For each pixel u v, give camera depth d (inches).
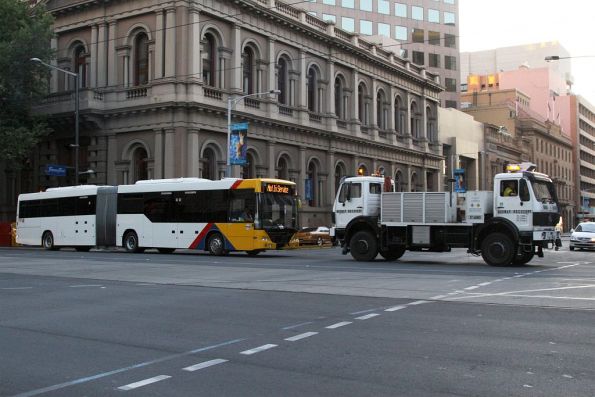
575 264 891.4
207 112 1464.1
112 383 249.8
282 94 1759.4
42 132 1505.9
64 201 1339.8
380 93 2249.0
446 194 869.2
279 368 272.1
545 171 4067.4
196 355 298.5
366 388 239.6
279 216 1112.8
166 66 1430.9
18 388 244.1
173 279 657.0
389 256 974.4
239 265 857.5
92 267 824.3
